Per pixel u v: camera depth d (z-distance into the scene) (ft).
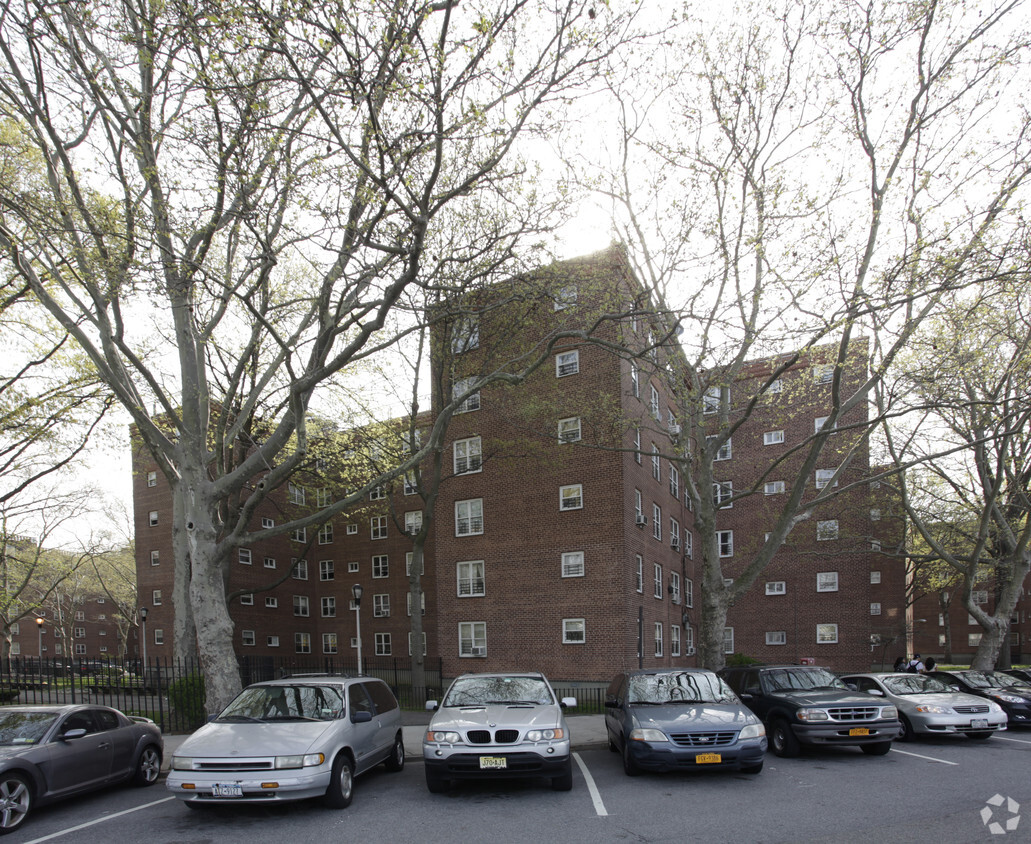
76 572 175.73
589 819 26.12
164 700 71.10
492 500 85.56
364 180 36.96
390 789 32.12
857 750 41.57
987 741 45.70
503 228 48.44
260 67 35.04
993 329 63.26
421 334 69.15
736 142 50.75
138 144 38.29
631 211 54.54
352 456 70.95
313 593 135.44
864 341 60.95
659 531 92.17
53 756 28.30
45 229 38.55
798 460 111.65
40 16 33.76
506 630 81.87
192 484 43.83
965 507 80.02
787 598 111.86
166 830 25.82
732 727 32.32
